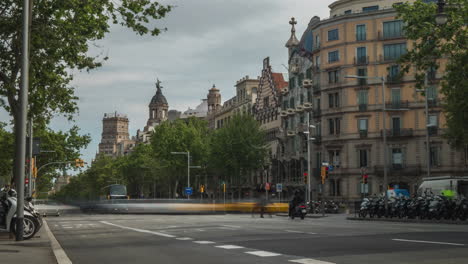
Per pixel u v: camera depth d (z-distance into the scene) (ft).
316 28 264.11
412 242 48.11
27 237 60.75
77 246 55.06
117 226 97.19
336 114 250.98
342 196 246.68
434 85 233.55
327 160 253.65
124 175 439.22
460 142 148.25
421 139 234.38
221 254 42.68
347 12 257.55
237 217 152.76
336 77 252.83
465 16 110.01
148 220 126.41
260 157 282.77
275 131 310.65
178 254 44.14
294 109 283.38
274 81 318.24
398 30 239.91
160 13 82.89
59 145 282.77
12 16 77.97
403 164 237.04
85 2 79.97
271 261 36.83
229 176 292.40
